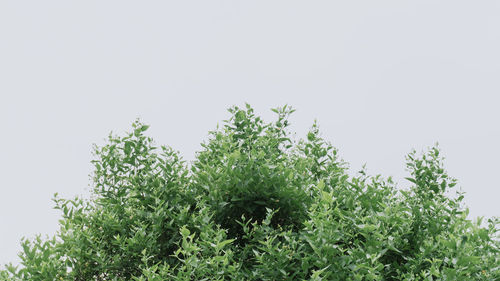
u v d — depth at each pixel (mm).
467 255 4508
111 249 5707
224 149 5996
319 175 6379
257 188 5461
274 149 6316
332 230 4598
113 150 6242
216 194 5457
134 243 5293
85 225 5820
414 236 5375
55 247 5539
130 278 5543
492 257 4977
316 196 5648
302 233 4809
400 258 5242
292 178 5500
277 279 4719
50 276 5219
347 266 4512
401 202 5871
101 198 6137
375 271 4430
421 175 5965
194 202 5832
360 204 5520
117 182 6223
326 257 4559
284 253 4703
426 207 5523
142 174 6062
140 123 6242
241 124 6652
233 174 5461
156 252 5473
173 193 5875
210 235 4953
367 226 4711
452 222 5469
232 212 5688
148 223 5617
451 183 5883
